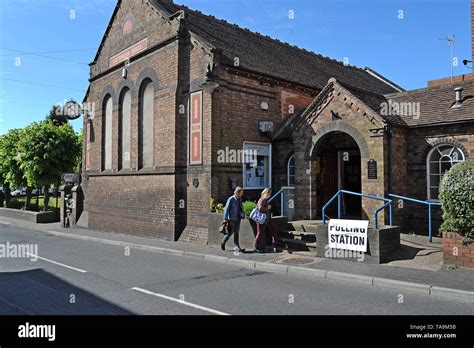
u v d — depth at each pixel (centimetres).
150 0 1531
